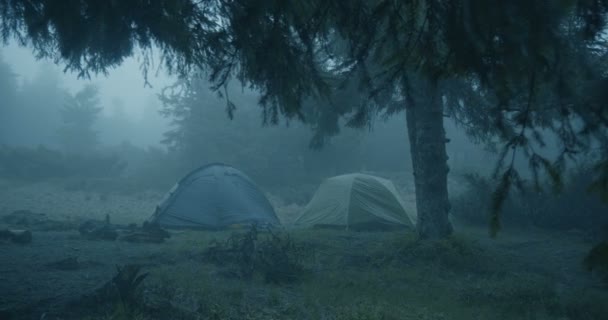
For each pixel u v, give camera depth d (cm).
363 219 1316
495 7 296
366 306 602
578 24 325
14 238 930
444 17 338
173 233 1171
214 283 687
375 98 452
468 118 1182
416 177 1055
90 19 491
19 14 514
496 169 379
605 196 354
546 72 336
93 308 520
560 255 1041
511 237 1252
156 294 579
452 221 1552
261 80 516
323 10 426
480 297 709
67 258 736
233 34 489
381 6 367
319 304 620
